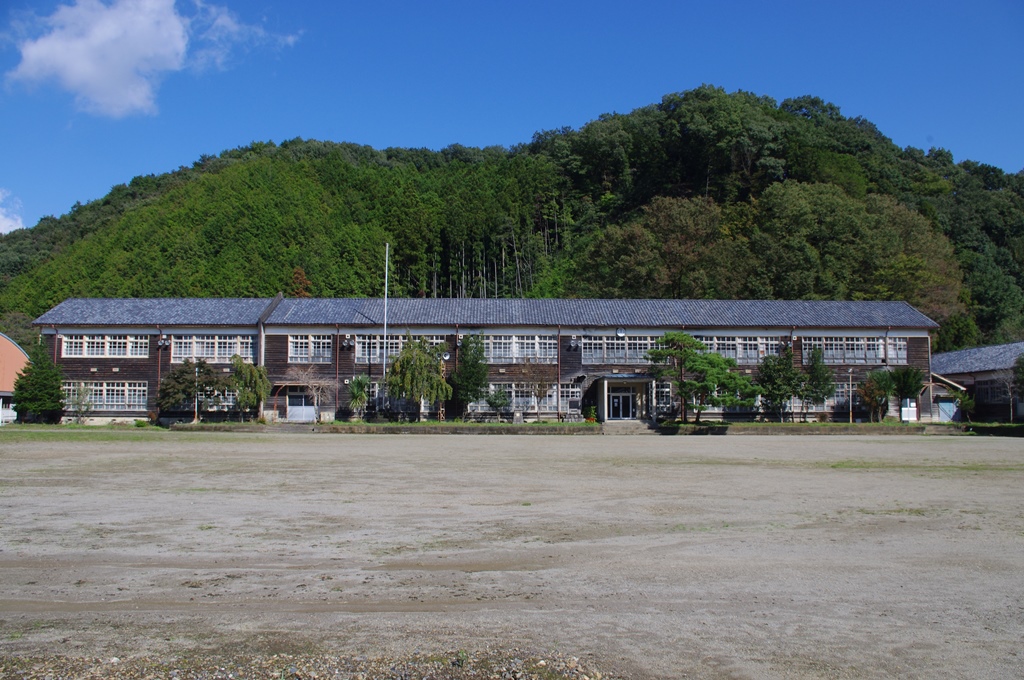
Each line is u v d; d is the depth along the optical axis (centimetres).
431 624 781
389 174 14338
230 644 721
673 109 12862
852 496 1666
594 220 11812
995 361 5709
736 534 1231
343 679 641
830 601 869
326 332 5619
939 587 928
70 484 1794
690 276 7781
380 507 1483
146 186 15138
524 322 5672
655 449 3209
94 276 9981
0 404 5847
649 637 749
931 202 10444
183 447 3091
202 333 5619
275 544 1138
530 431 4653
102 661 677
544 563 1034
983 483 1916
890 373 5394
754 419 5578
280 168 13600
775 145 10912
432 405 5475
